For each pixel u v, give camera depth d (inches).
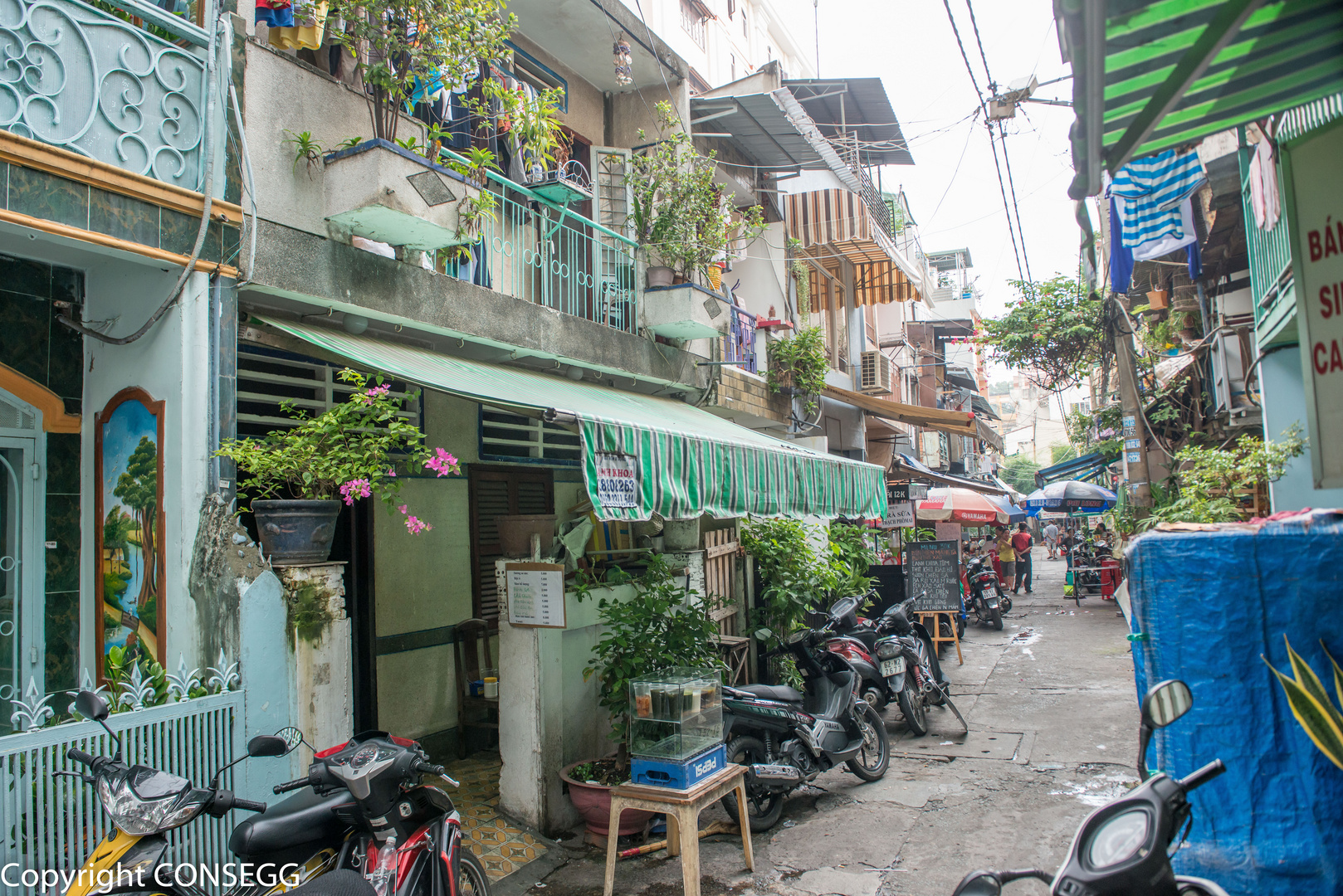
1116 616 589.3
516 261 316.2
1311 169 121.0
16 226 155.0
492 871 197.6
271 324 199.9
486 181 285.9
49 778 132.0
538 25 353.4
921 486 636.7
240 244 189.0
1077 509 790.5
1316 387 119.2
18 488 196.5
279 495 208.8
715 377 385.1
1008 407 2758.4
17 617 193.8
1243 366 391.9
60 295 203.5
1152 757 120.3
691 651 240.1
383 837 137.6
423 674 273.7
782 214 566.3
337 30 219.1
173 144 180.7
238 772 160.4
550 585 217.6
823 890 184.4
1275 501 301.9
